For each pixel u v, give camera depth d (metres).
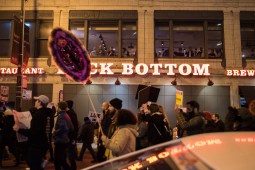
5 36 21.14
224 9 21.28
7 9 21.20
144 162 2.56
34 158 7.11
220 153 2.05
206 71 20.38
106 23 21.30
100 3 21.20
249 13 21.30
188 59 20.86
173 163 2.24
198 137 2.51
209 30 21.36
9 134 11.77
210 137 2.46
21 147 11.89
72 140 9.02
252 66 20.89
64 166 8.50
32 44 21.03
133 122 5.62
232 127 10.00
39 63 20.77
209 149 2.16
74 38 6.33
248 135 2.46
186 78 20.56
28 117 8.82
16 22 17.30
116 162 2.79
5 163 12.79
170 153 2.36
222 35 21.25
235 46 21.02
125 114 5.59
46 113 7.29
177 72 20.52
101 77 20.58
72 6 21.19
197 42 21.25
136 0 21.20
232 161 1.89
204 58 20.91
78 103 20.41
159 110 8.79
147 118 8.10
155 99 9.30
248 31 21.41
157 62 20.80
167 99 20.39
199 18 21.19
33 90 20.53
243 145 2.19
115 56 20.91
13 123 11.81
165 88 20.48
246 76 20.64
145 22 21.03
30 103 20.39
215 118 10.91
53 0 21.25
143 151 2.71
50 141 10.41
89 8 21.16
